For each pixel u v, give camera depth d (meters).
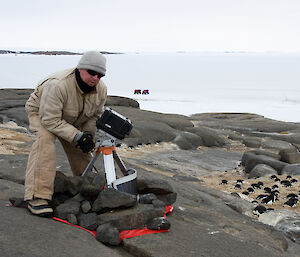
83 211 3.18
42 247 2.51
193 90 115.81
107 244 2.97
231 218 4.55
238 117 25.94
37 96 3.23
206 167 12.87
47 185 3.10
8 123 13.66
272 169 11.47
